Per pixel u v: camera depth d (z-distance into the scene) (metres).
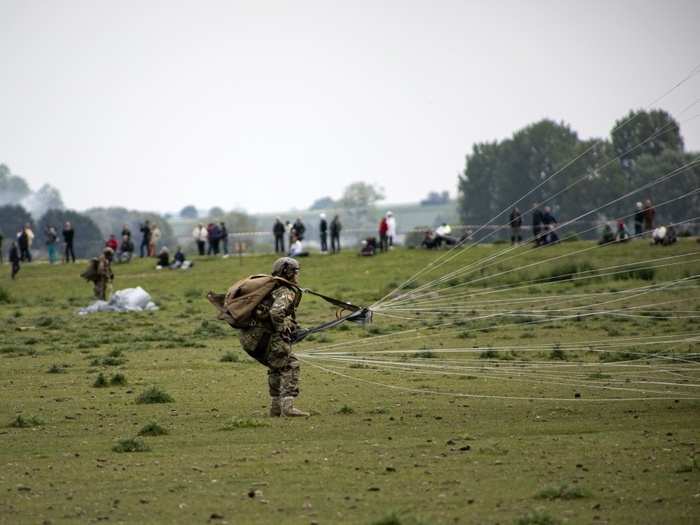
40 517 41.22
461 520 39.00
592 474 45.69
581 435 55.19
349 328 128.88
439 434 56.97
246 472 48.25
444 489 43.94
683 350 94.56
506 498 42.06
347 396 73.12
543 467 47.41
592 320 126.44
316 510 41.22
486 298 154.38
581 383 75.62
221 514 40.97
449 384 78.19
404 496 42.94
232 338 123.12
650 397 68.81
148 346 114.19
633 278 182.62
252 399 73.38
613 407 64.94
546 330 117.69
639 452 49.91
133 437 58.03
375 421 61.94
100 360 98.06
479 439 55.06
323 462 49.97
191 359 100.50
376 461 49.84
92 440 58.06
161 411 68.44
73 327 142.88
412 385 78.06
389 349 103.31
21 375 90.62
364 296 185.12
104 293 180.75
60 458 52.84
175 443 56.28
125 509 42.19
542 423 59.66
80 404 72.44
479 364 87.62
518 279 187.62
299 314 156.75
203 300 190.50
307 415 64.50
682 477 44.41
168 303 186.00
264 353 64.75
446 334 115.94
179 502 43.09
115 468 49.97
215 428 61.00
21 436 59.81
